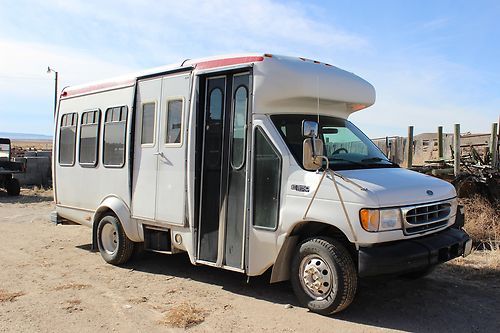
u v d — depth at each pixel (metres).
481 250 8.38
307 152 5.27
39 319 5.31
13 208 15.01
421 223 5.32
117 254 7.62
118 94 7.83
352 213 5.03
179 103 6.75
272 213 5.68
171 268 7.53
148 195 7.13
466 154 12.55
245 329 5.00
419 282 6.61
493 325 5.11
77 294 6.20
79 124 8.66
